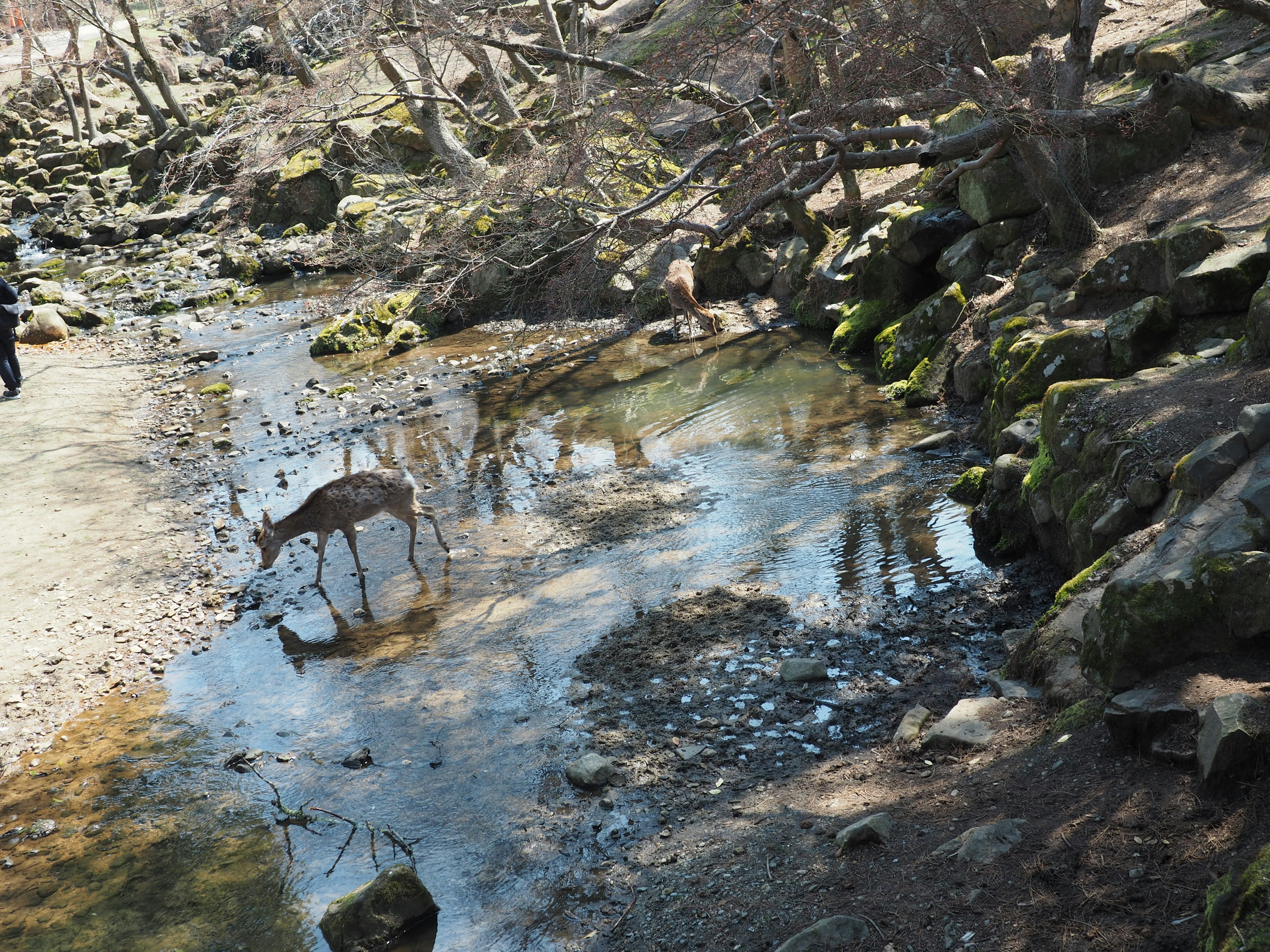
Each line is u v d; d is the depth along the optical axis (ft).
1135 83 58.59
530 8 88.02
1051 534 42.24
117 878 37.22
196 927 36.04
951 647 40.24
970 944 28.43
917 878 32.22
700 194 59.77
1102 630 35.37
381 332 67.41
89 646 44.19
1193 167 52.29
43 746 40.86
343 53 75.51
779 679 39.91
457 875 36.29
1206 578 34.78
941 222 55.57
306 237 99.55
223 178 117.39
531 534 47.01
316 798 38.42
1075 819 32.27
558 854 36.40
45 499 52.29
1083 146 53.11
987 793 34.96
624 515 47.34
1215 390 40.19
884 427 50.75
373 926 35.17
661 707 39.55
